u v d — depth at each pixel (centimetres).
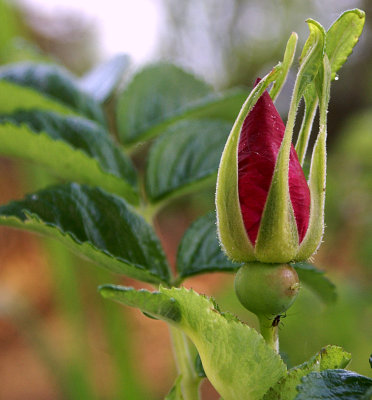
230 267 18
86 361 35
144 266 17
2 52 29
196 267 18
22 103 21
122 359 32
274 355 13
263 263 14
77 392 35
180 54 163
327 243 65
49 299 95
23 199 17
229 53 163
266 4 157
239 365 14
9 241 119
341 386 13
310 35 14
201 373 16
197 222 18
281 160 14
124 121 22
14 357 86
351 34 14
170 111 23
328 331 38
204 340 14
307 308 36
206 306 14
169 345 83
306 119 15
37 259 114
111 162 20
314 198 14
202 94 23
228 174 14
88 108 22
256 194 14
